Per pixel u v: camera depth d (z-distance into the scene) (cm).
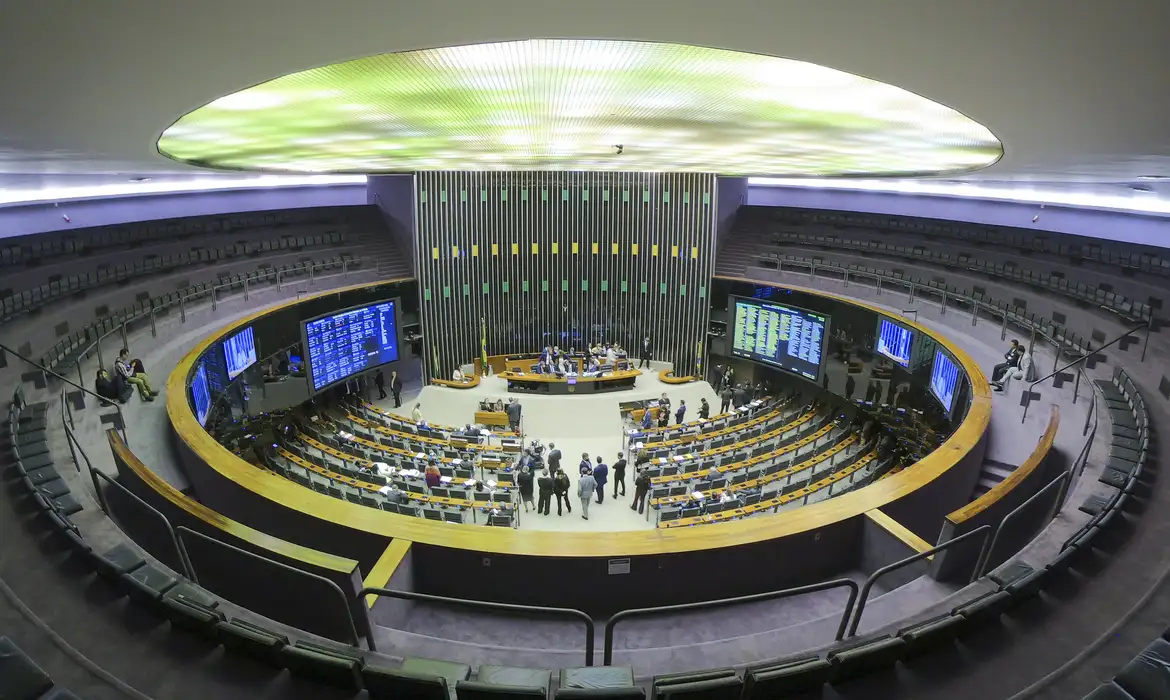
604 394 2488
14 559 631
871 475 1545
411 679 466
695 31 338
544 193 2767
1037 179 1465
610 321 2934
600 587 781
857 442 1888
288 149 1120
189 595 581
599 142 1046
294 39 341
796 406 2461
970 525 787
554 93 611
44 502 719
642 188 2780
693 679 515
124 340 1442
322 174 2108
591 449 2139
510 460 1788
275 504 872
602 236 2831
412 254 2731
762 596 541
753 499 1391
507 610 780
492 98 635
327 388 2148
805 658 565
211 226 2397
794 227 2919
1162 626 564
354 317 2214
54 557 630
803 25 320
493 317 2862
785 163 1491
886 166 1405
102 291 1816
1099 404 1184
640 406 2422
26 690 436
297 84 545
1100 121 512
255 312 2003
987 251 2295
